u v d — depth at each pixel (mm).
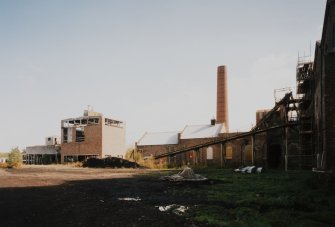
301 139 31250
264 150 36750
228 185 16703
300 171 27266
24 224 7938
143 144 49156
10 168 35906
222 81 56625
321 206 9852
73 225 7762
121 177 22938
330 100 14805
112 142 46312
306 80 30750
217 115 56125
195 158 43688
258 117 41750
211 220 7996
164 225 7652
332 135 14578
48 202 11211
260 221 7867
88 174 26156
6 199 11914
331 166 14375
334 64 14898
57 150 51406
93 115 47500
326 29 18078
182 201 11398
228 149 40531
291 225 7504
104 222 8031
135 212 9281
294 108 34156
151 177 22906
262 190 14133
